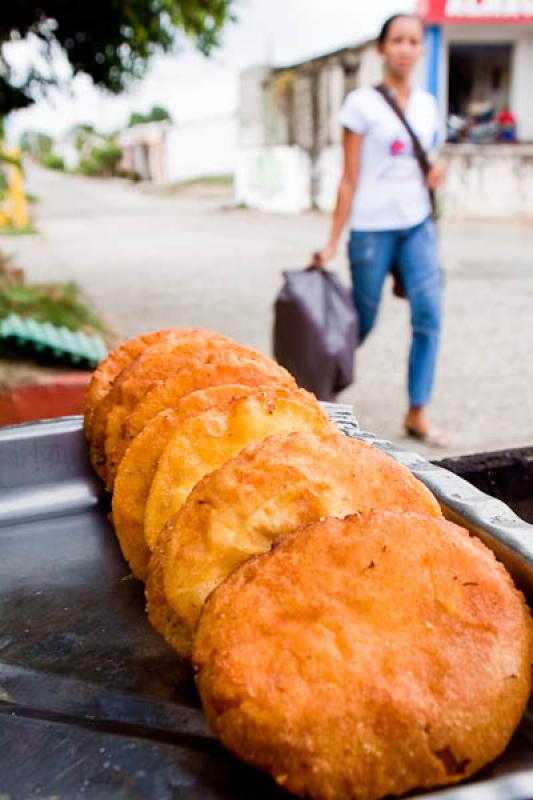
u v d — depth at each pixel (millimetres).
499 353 6465
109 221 20609
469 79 20984
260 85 25234
